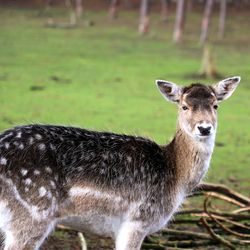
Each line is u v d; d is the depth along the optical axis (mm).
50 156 10719
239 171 21406
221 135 26547
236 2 79188
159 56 49750
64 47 52000
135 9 80062
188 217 15664
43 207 10539
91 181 10922
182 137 11570
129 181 11195
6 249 10477
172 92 11828
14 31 59844
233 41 61406
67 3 79625
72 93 34312
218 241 14195
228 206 17047
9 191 10422
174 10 80000
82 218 10984
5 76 38219
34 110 29594
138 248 11258
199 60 48312
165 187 11430
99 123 27562
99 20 71875
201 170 11570
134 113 30047
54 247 13906
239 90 36625
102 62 45625
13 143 10625
